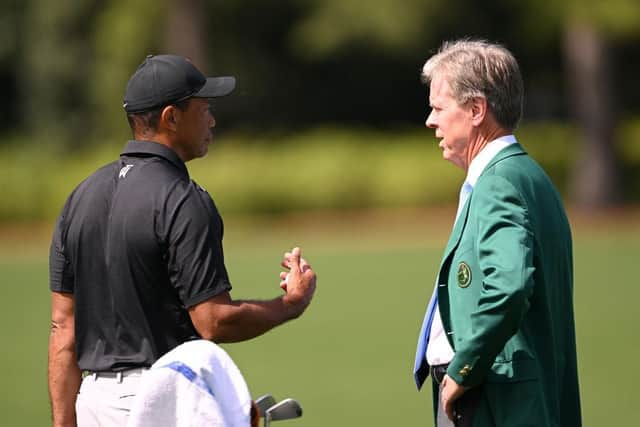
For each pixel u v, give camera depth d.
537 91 145.88
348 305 54.16
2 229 100.31
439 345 14.41
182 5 114.94
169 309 13.84
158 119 14.20
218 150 117.19
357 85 139.00
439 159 108.19
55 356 14.73
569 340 14.60
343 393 34.72
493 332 13.12
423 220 98.75
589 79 105.75
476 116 14.30
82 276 14.27
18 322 50.22
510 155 14.14
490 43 14.74
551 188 14.29
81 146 132.25
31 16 136.62
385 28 119.44
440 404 14.55
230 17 132.38
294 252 14.70
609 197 105.25
